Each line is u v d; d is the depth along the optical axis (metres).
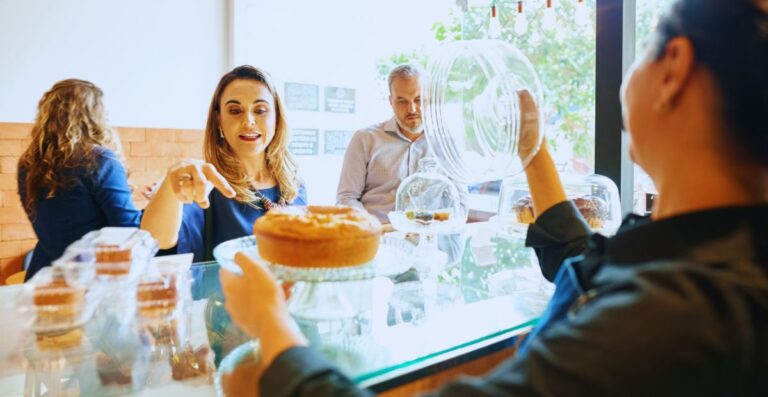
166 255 1.13
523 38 2.30
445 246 1.39
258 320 0.51
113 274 0.75
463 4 2.50
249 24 3.06
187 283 0.84
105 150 1.54
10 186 2.44
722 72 0.37
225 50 3.05
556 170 0.85
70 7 2.56
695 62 0.39
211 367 0.73
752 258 0.37
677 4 0.41
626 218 0.63
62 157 1.46
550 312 0.63
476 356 0.76
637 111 0.45
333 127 3.46
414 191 1.45
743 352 0.33
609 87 1.70
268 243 0.82
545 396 0.34
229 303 0.57
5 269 2.44
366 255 0.85
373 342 0.73
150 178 2.82
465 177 1.01
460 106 0.99
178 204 1.07
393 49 3.66
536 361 0.37
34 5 2.47
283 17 3.19
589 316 0.37
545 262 0.83
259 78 1.50
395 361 0.68
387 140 2.37
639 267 0.40
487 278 1.09
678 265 0.37
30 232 2.49
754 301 0.34
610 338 0.34
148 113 2.82
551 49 2.15
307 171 3.36
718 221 0.39
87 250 0.75
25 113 2.47
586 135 2.01
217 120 1.50
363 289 0.92
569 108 2.08
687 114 0.40
